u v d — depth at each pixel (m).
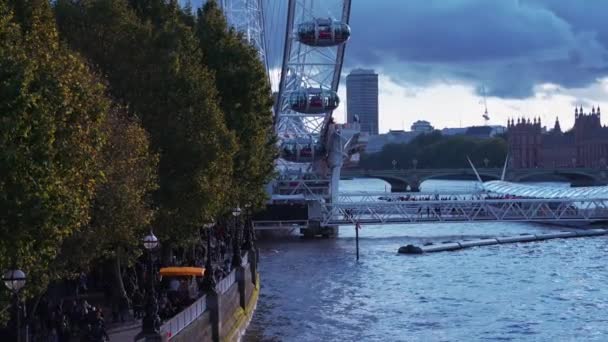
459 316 83.31
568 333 76.19
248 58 86.31
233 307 69.25
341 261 123.62
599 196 183.25
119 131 52.06
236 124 82.88
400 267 117.62
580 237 161.62
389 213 165.50
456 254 134.00
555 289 99.38
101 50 65.25
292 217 157.12
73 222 36.31
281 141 166.75
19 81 31.02
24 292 37.06
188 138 64.06
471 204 169.00
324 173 170.88
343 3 159.00
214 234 100.19
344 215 161.25
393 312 84.75
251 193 89.75
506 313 84.81
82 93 38.34
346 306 87.81
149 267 46.72
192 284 60.88
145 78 65.00
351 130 164.00
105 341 48.78
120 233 50.34
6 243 32.69
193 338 52.22
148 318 45.28
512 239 152.38
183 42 70.75
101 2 66.06
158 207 59.25
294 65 160.75
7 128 30.81
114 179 49.81
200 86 66.88
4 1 36.81
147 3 75.50
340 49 159.00
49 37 40.78
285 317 81.44
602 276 109.31
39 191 32.56
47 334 48.12
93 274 68.44
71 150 36.72
